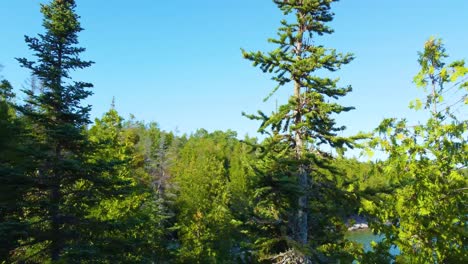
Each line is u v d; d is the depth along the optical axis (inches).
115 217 673.0
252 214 514.0
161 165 1771.7
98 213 657.6
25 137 474.9
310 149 555.8
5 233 385.4
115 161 496.1
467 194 250.5
